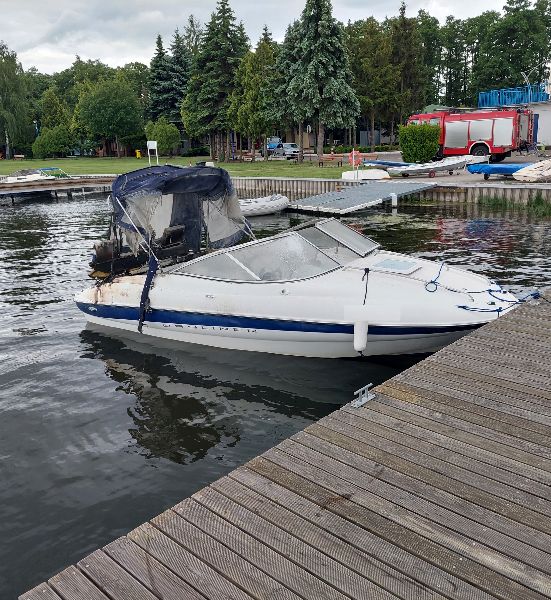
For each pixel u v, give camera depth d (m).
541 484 4.29
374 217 24.09
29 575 4.84
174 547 3.74
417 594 3.29
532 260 15.16
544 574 3.41
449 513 3.99
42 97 102.56
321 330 8.50
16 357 9.50
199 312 9.26
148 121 73.06
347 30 64.81
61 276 15.19
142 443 6.82
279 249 9.15
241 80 49.88
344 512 4.03
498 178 31.56
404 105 62.75
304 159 55.19
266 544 3.73
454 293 8.54
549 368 6.41
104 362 9.20
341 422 5.33
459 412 5.45
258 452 6.56
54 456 6.59
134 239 9.85
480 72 75.75
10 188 38.28
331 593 3.31
